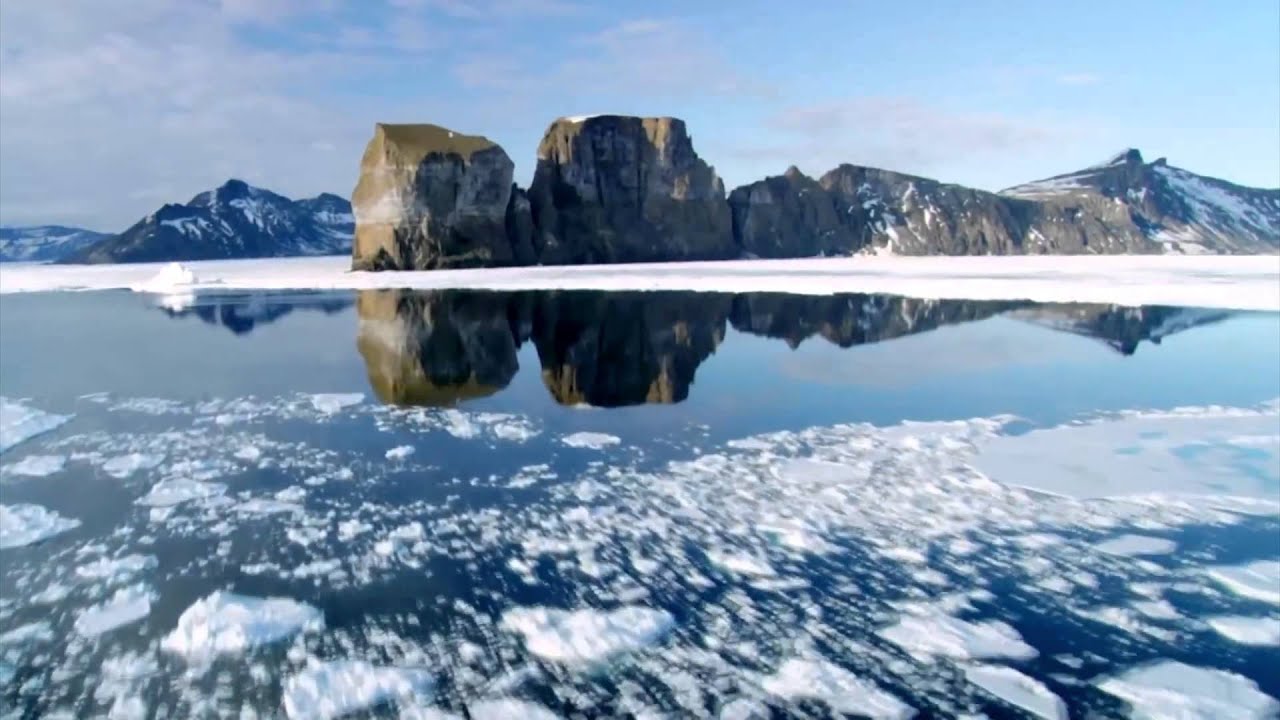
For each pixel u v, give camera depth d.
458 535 9.78
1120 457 12.84
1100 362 22.12
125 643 7.30
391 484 11.77
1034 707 6.32
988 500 10.95
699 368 22.31
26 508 10.61
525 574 8.70
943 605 7.99
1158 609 7.89
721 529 9.98
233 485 11.73
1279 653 7.09
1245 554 9.11
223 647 7.17
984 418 15.77
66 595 8.23
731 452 13.51
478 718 6.18
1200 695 6.47
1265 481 11.51
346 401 17.86
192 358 24.42
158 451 13.62
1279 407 16.31
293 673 6.81
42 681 6.70
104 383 20.23
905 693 6.53
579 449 13.71
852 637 7.39
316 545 9.48
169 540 9.63
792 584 8.46
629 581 8.52
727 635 7.42
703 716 6.21
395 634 7.41
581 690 6.55
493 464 12.78
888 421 15.73
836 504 10.83
